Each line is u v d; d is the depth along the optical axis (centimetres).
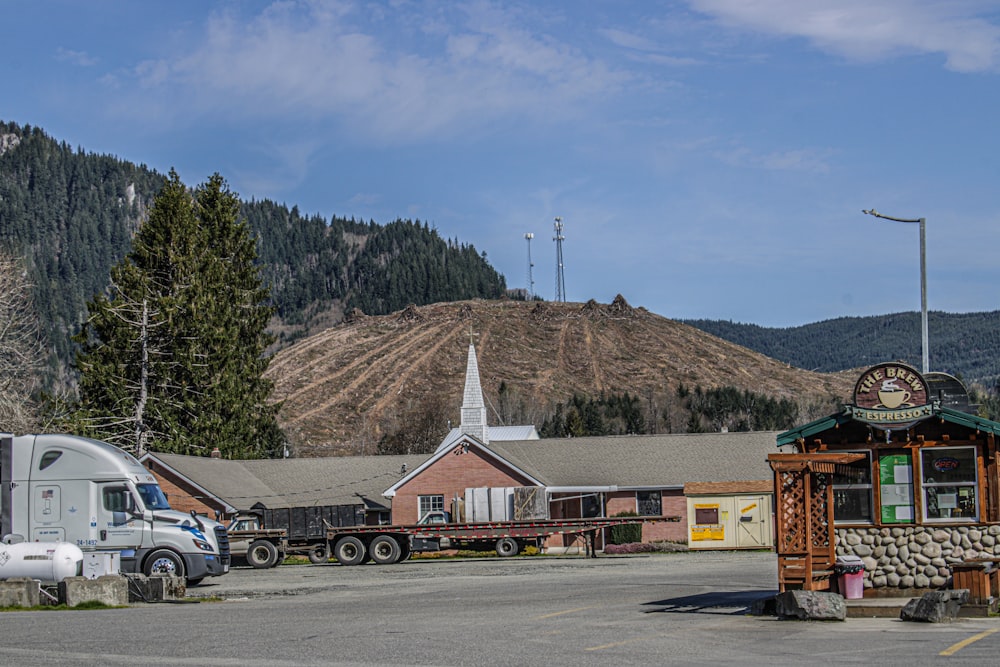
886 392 2314
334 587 3200
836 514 2400
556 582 3158
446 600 2588
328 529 4738
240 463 6053
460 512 5622
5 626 2020
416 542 4841
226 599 2761
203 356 6128
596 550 5309
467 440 5681
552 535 5609
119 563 2911
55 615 2259
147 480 3259
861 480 2388
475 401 6488
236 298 6819
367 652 1652
